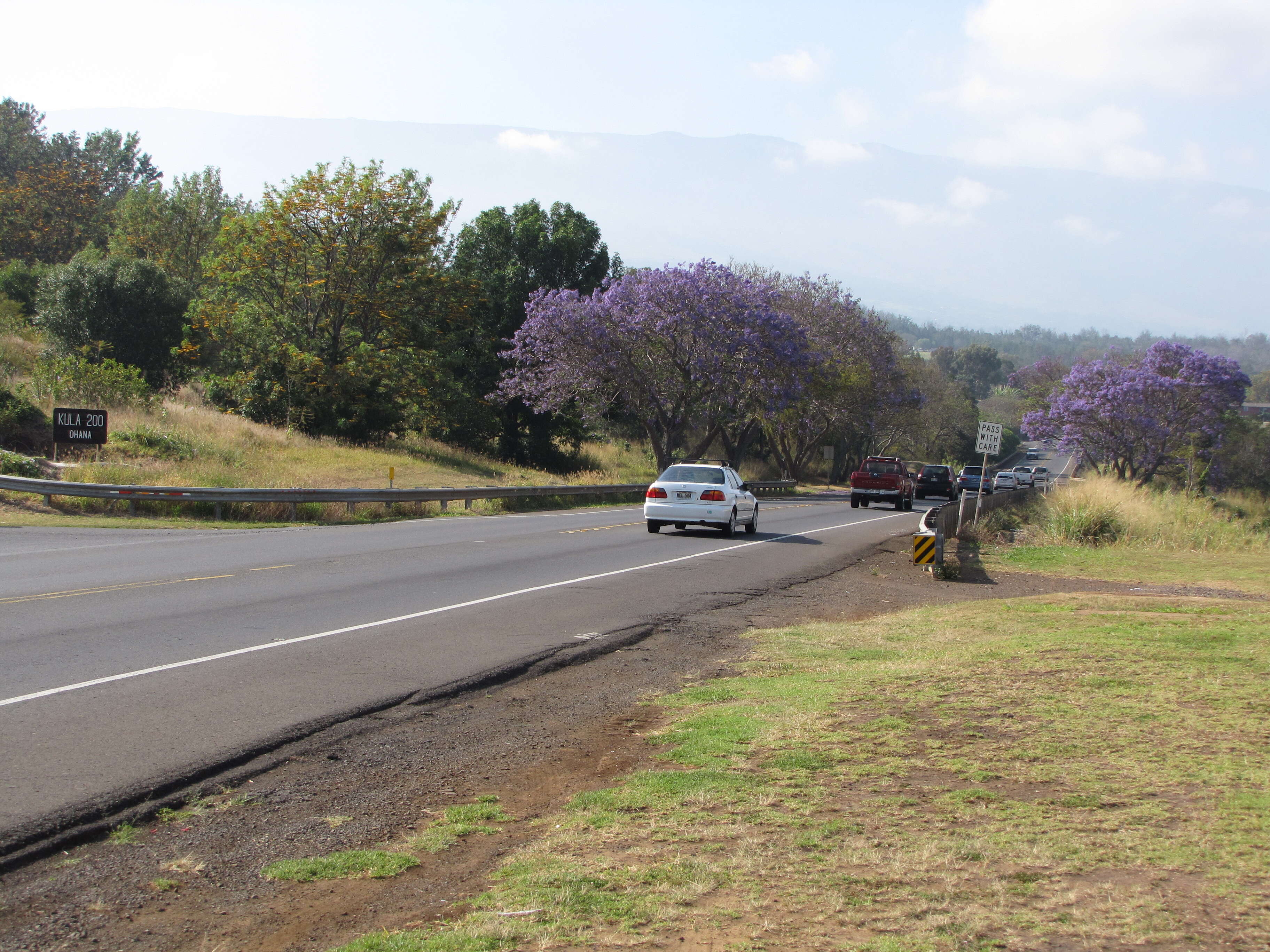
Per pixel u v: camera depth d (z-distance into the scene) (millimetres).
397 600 12000
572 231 55094
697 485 22016
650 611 11945
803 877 4188
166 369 45469
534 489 32906
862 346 59094
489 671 8516
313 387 42531
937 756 5863
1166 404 63656
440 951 3629
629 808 5164
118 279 43594
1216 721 6387
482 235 55219
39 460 25375
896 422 79938
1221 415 65812
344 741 6504
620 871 4328
